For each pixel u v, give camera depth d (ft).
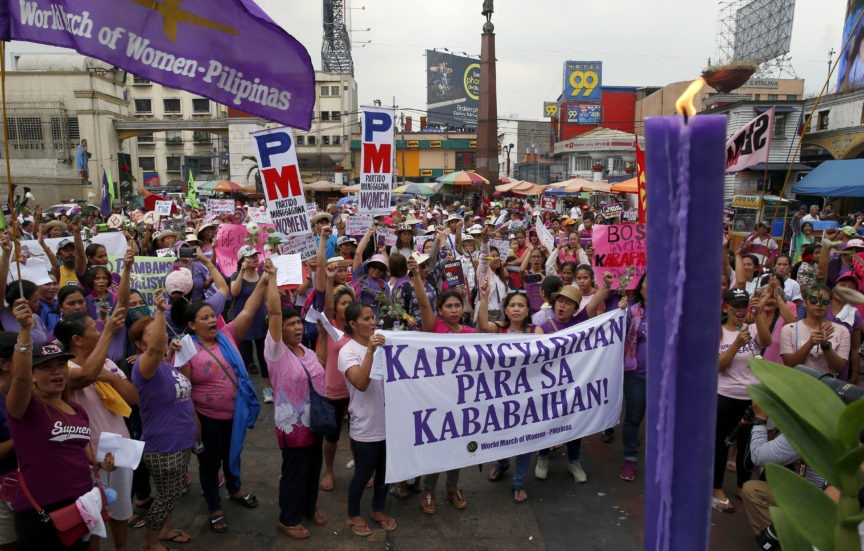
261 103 10.76
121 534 13.33
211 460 15.02
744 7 137.59
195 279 26.11
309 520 15.72
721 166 2.32
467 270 29.99
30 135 127.13
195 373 14.74
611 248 20.03
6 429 11.73
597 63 203.62
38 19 9.70
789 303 18.04
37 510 10.48
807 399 2.77
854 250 23.73
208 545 14.66
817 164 97.40
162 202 53.01
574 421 16.94
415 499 17.20
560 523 15.74
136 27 10.03
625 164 176.55
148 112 203.62
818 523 2.98
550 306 19.02
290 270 19.63
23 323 9.89
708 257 2.36
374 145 23.88
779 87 150.30
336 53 249.14
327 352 18.06
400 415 14.82
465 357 15.51
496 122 99.91
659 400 2.51
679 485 2.52
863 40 83.35
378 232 28.94
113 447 12.00
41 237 24.08
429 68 220.02
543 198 72.84
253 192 131.23
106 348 12.15
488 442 15.89
